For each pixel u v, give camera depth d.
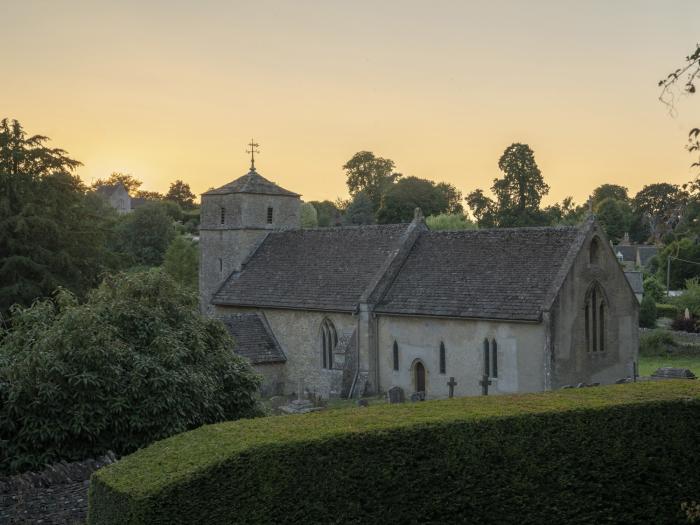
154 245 112.62
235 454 13.76
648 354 67.06
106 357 22.11
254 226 55.47
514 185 107.31
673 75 17.81
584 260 40.66
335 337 47.00
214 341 26.77
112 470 14.07
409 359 44.03
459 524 15.84
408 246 47.56
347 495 14.73
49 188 51.84
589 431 17.14
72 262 51.09
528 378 39.06
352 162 149.00
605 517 17.28
